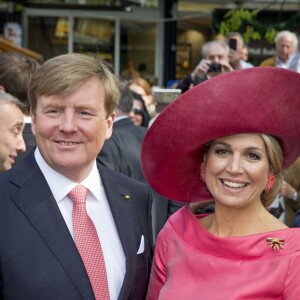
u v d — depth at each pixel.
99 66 2.85
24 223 2.76
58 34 11.66
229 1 11.28
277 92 2.65
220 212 2.91
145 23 11.98
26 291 2.69
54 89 2.76
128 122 4.75
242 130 2.72
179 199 3.18
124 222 2.98
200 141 2.80
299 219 4.43
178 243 2.95
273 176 2.87
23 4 9.84
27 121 4.09
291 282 2.70
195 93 2.70
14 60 4.28
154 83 12.08
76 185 2.90
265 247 2.77
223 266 2.79
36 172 2.88
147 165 3.02
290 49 8.10
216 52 6.52
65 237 2.78
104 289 2.82
